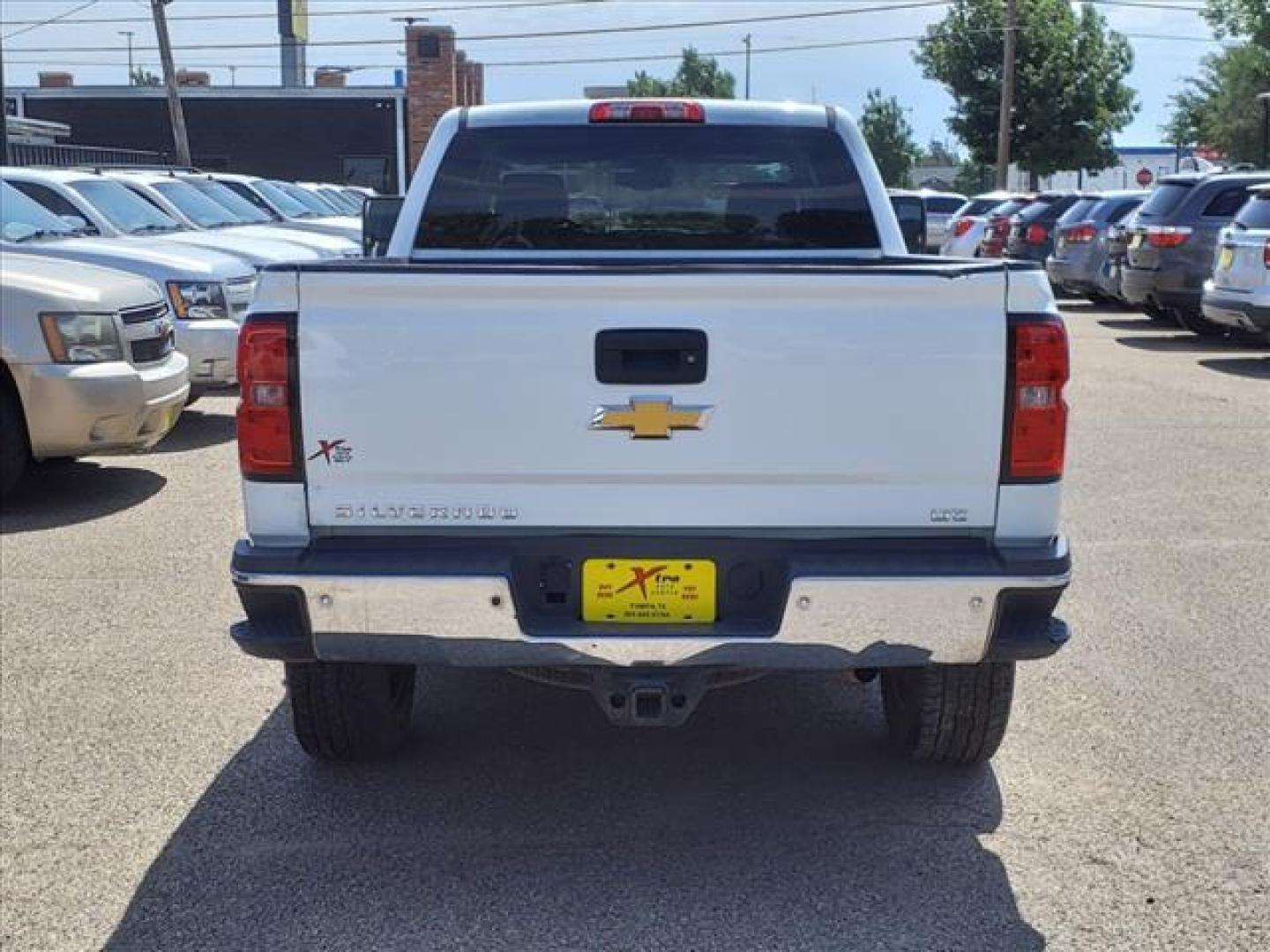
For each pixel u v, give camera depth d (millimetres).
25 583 6645
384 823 4168
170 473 9258
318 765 4594
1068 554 3588
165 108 41406
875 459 3561
